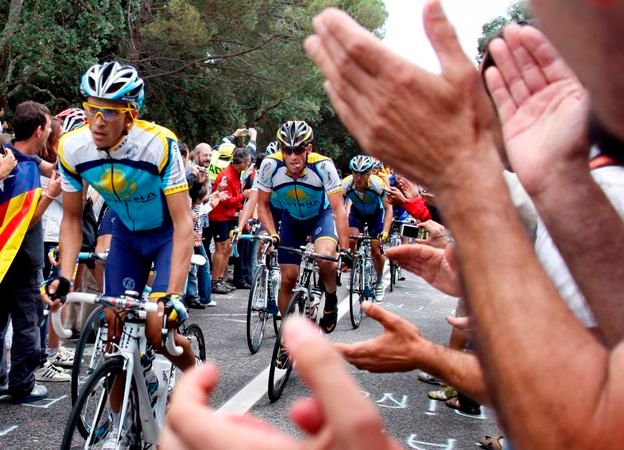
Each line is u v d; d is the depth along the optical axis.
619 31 0.49
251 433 0.46
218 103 20.38
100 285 5.04
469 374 1.39
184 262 3.13
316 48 0.68
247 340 5.35
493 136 0.66
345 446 0.41
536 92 0.90
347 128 0.68
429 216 4.54
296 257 5.01
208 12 16.66
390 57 0.64
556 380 0.56
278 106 25.64
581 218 0.78
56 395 4.05
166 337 2.96
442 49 0.65
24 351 3.79
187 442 0.48
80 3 13.66
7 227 3.57
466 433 3.68
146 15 17.22
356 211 8.09
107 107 3.00
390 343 1.45
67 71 13.95
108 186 3.22
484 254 0.61
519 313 0.58
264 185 5.43
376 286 8.18
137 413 2.94
